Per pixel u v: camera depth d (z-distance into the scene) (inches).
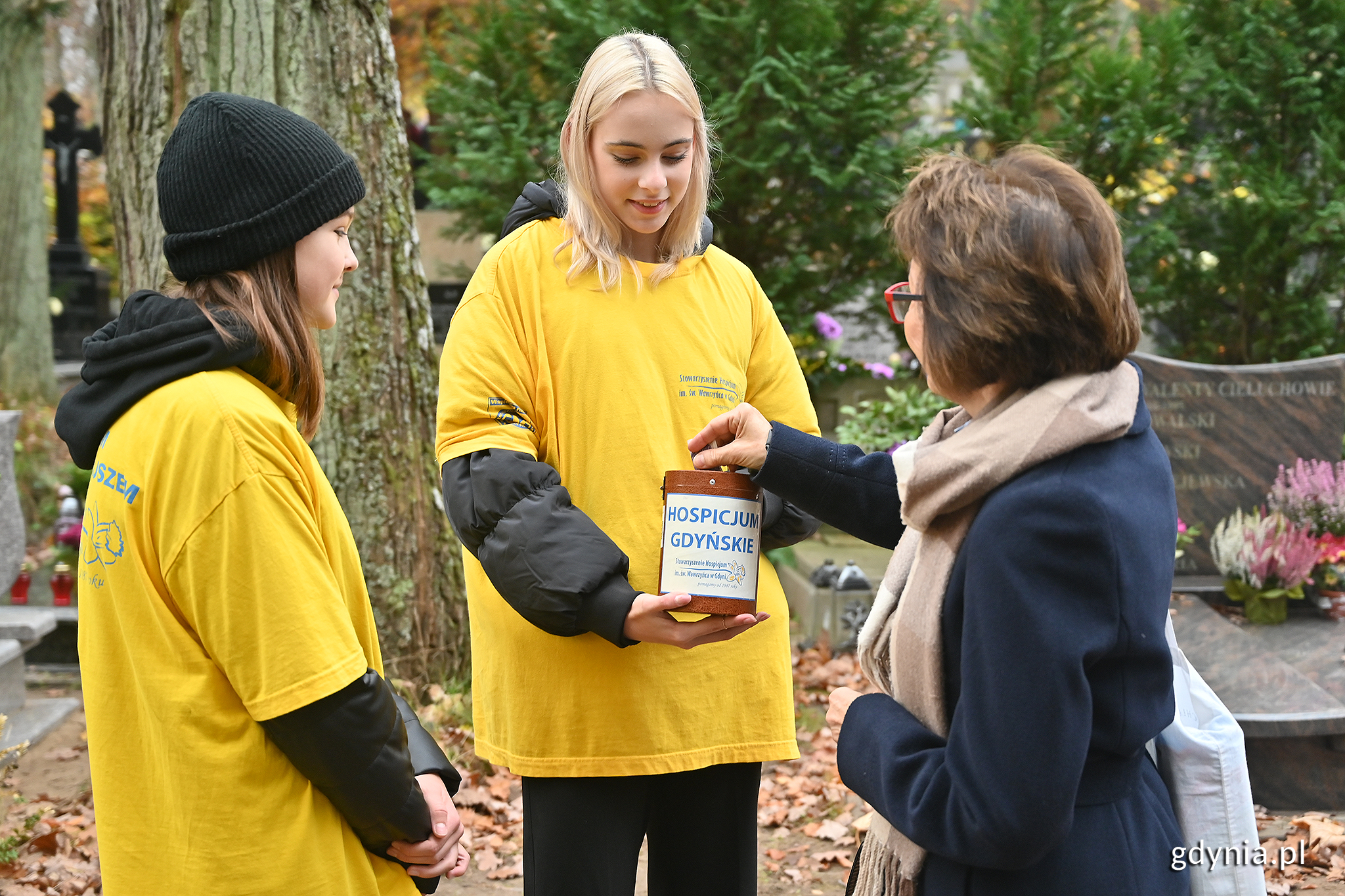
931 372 59.2
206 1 170.6
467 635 191.2
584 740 81.6
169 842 57.5
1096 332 55.1
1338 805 149.8
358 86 178.4
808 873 141.1
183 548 55.4
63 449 382.3
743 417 74.4
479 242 406.3
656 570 81.9
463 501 77.8
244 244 59.3
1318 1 277.9
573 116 81.5
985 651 51.8
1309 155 293.6
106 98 177.3
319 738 56.6
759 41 256.7
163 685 56.6
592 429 82.2
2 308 420.5
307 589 57.0
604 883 83.3
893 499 71.1
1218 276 292.7
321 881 57.7
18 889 130.8
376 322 180.4
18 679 194.7
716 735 84.9
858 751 60.7
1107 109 283.3
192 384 56.7
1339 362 211.9
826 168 266.2
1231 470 215.0
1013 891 55.1
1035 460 53.3
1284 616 197.3
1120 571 51.8
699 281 87.8
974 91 293.9
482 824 152.5
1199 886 63.1
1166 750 64.7
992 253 54.6
